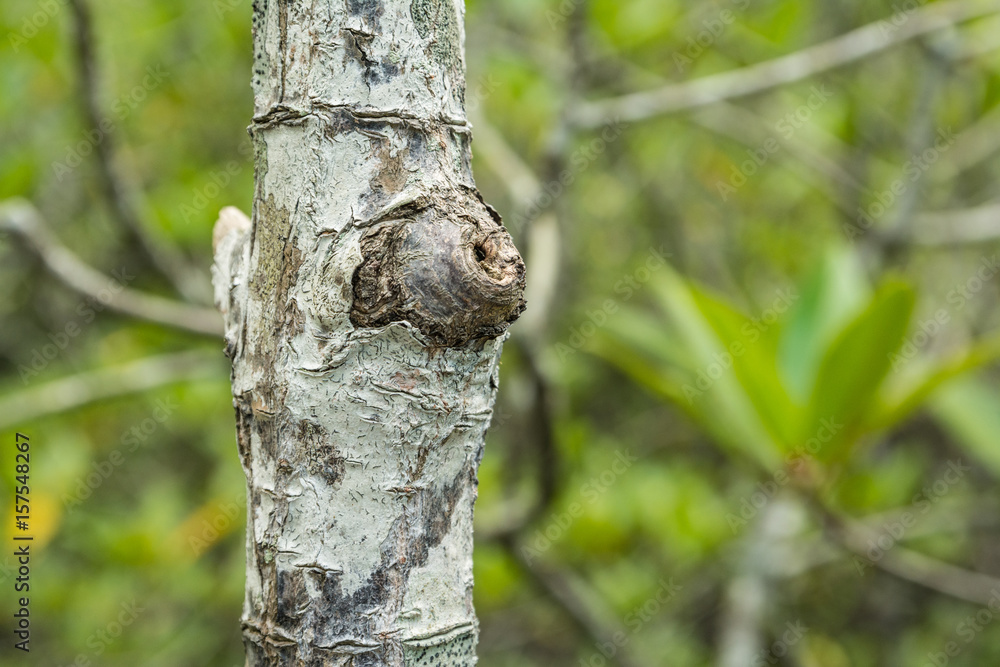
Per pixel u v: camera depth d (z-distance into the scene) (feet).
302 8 2.48
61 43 7.93
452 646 2.61
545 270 7.22
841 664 11.81
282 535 2.53
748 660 6.93
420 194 2.46
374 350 2.47
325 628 2.50
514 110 10.64
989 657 12.14
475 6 7.55
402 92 2.48
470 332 2.51
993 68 8.84
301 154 2.48
